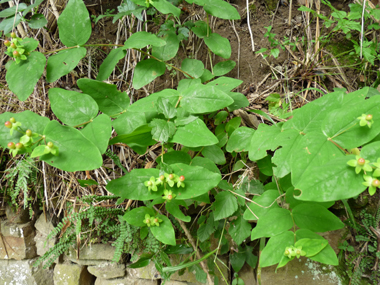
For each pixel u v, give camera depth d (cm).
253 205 44
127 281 61
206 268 53
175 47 50
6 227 64
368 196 54
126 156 60
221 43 52
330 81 58
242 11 61
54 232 53
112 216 56
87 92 45
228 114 53
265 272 56
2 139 39
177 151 46
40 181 61
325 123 36
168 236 44
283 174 37
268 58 60
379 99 34
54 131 38
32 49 41
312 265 55
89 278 64
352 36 59
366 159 31
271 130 41
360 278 54
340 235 55
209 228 52
